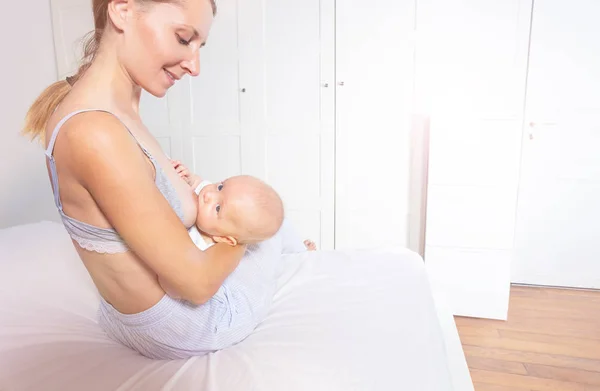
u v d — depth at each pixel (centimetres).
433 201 218
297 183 267
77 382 76
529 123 250
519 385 166
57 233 145
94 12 78
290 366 79
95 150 64
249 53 259
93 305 111
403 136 252
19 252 127
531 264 263
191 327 84
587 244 254
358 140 256
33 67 241
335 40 248
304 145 262
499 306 219
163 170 82
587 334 205
